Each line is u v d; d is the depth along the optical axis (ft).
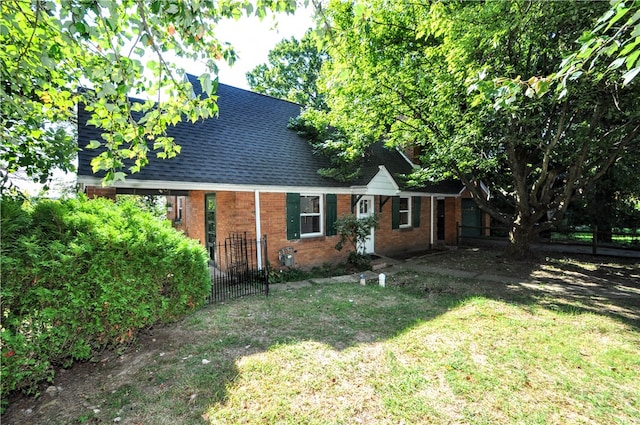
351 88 27.27
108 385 10.45
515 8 17.47
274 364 11.76
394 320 16.39
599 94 20.07
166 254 12.10
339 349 12.98
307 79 81.82
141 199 41.01
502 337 14.19
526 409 9.31
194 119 11.32
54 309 9.48
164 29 9.84
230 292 22.33
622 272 29.01
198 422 8.73
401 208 43.96
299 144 35.91
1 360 8.43
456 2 19.85
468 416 9.00
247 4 9.82
